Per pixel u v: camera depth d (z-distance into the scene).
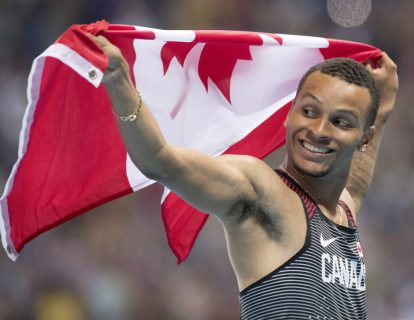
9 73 26.12
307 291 7.19
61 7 27.75
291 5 30.22
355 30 30.19
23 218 8.06
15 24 27.08
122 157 8.02
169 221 8.84
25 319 21.75
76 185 8.01
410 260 25.41
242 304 7.40
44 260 22.44
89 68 6.41
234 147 8.79
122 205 24.39
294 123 7.52
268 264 7.24
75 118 7.78
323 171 7.47
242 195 7.07
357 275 7.76
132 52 7.97
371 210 26.00
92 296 22.41
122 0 28.19
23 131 7.66
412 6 30.67
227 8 29.52
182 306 23.08
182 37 7.84
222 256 24.03
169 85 8.25
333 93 7.39
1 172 24.33
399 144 27.27
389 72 9.68
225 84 8.57
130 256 23.64
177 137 8.41
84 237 23.53
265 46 8.66
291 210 7.36
